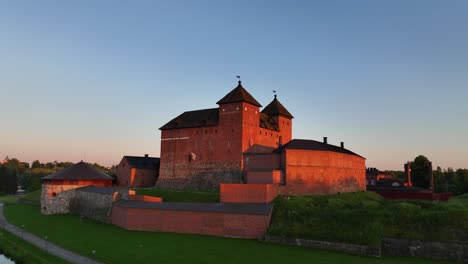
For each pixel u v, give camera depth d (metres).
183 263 30.14
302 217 41.22
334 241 36.38
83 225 49.97
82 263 29.91
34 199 79.38
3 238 40.22
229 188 48.00
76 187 64.19
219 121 69.38
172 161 75.62
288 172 55.69
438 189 108.38
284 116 81.81
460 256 32.66
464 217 35.84
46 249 33.59
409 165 99.12
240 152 65.56
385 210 39.44
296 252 35.03
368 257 33.81
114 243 37.75
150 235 42.75
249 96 69.94
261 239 40.16
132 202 50.06
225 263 30.31
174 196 56.62
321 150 59.75
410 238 35.03
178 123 76.81
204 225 44.00
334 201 49.59
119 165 86.44
